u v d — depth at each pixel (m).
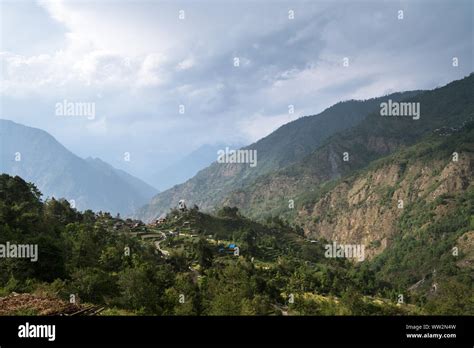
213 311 76.62
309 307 105.25
